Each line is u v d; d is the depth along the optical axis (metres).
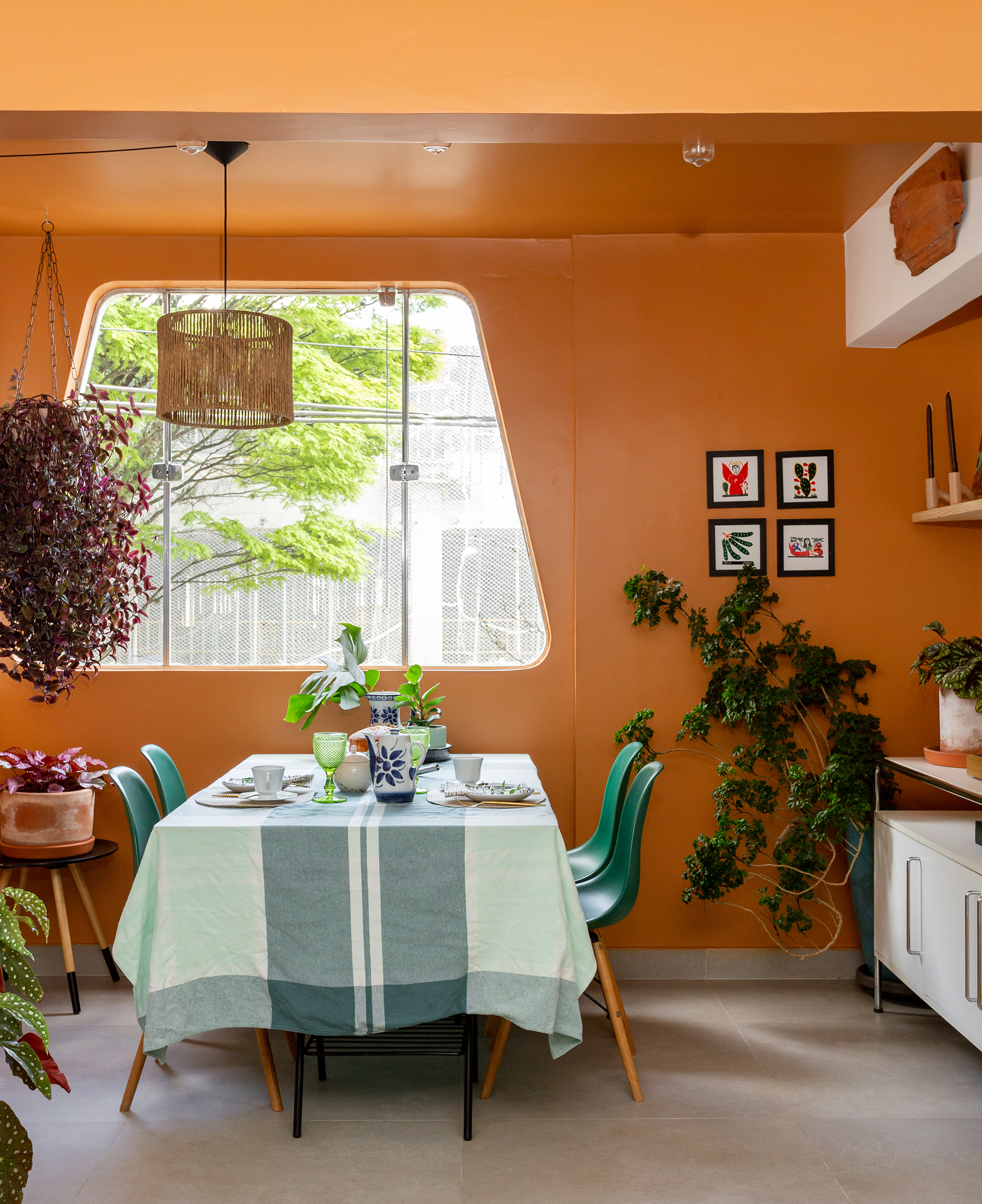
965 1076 3.06
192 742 4.08
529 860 2.64
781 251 4.08
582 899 3.10
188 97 2.23
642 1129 2.71
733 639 3.92
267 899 2.62
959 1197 2.38
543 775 4.10
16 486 3.50
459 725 4.11
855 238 3.96
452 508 4.28
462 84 2.25
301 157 3.38
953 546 4.03
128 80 2.23
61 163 3.44
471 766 3.13
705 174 3.51
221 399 3.14
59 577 3.57
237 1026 2.60
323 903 2.62
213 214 3.89
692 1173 2.48
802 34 2.27
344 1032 2.61
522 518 4.17
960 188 3.04
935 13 2.27
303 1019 2.61
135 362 4.29
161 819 3.27
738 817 4.02
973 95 2.26
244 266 4.13
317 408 4.30
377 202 3.77
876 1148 2.61
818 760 4.00
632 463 4.08
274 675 4.09
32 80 2.23
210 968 2.61
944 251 3.12
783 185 3.59
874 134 2.39
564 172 3.50
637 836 2.92
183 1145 2.62
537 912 2.63
